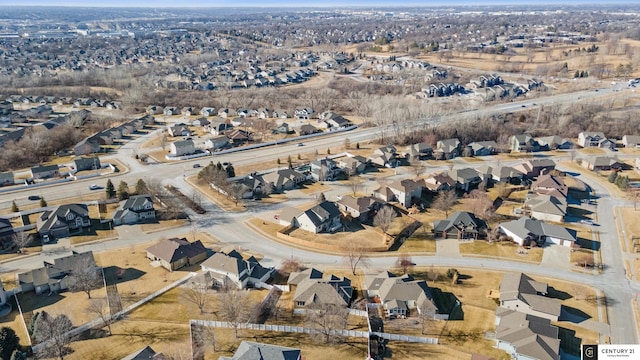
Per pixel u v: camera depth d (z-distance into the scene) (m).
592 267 83.56
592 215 104.94
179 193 115.75
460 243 92.31
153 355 57.44
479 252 88.94
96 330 65.94
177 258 82.75
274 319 69.44
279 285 77.94
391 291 73.00
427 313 68.81
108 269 82.19
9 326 66.62
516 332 64.00
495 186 120.88
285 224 100.00
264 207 109.00
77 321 67.69
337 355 61.97
